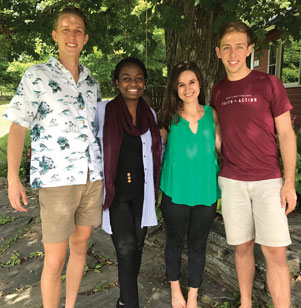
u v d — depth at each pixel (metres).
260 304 2.51
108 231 2.24
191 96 2.23
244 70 2.16
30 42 7.00
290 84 10.87
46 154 2.03
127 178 2.21
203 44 4.29
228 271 2.74
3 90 29.72
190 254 2.42
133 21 5.66
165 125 2.33
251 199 2.21
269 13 4.94
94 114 2.19
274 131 2.15
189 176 2.25
